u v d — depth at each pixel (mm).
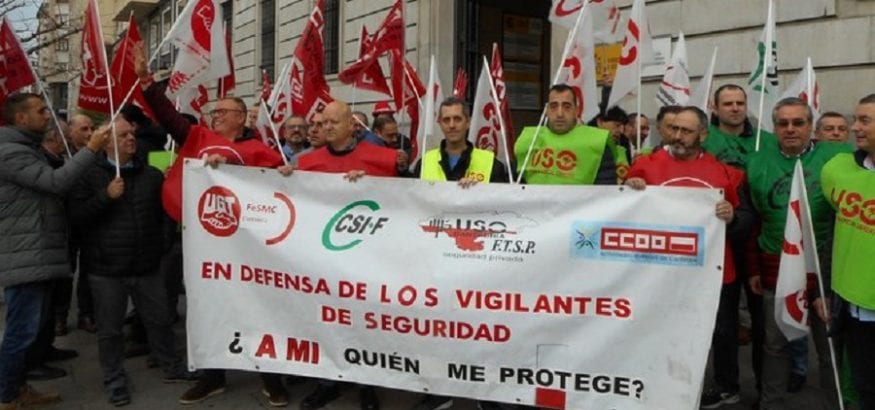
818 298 3922
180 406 4828
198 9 5676
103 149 4738
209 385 4934
